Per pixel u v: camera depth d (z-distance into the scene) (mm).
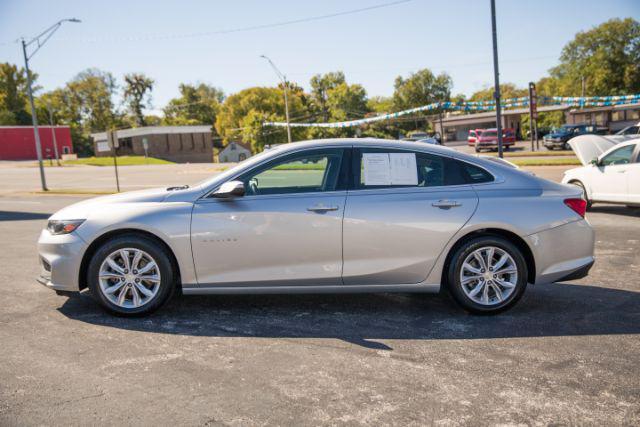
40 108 94438
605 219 9922
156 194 4582
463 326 4273
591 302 4898
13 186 27250
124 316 4445
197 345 3848
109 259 4391
